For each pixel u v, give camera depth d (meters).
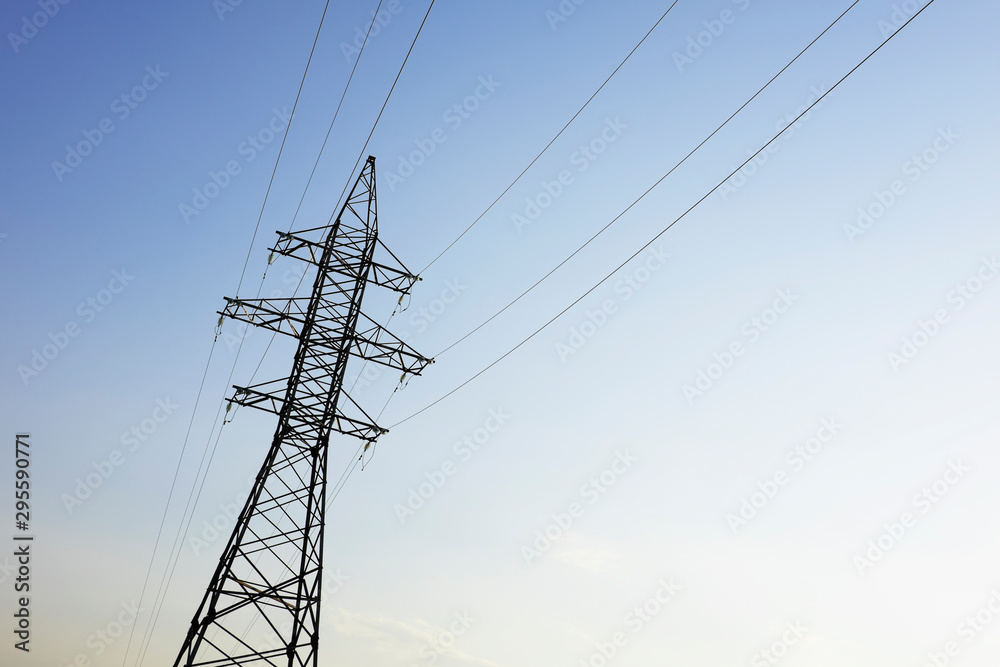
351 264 25.80
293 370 24.05
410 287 26.66
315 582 22.19
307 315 24.62
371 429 24.27
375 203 26.55
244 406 23.25
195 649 20.20
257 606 21.23
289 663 20.95
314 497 23.05
